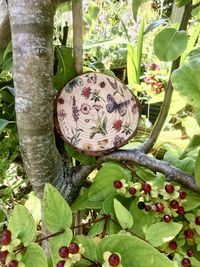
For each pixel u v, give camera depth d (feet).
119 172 0.87
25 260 0.71
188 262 0.74
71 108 0.84
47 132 0.77
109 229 0.81
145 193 0.80
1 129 0.88
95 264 0.70
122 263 0.67
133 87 1.28
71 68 0.90
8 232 0.72
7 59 0.96
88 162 0.89
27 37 0.67
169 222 0.75
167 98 0.87
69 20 1.19
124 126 0.87
